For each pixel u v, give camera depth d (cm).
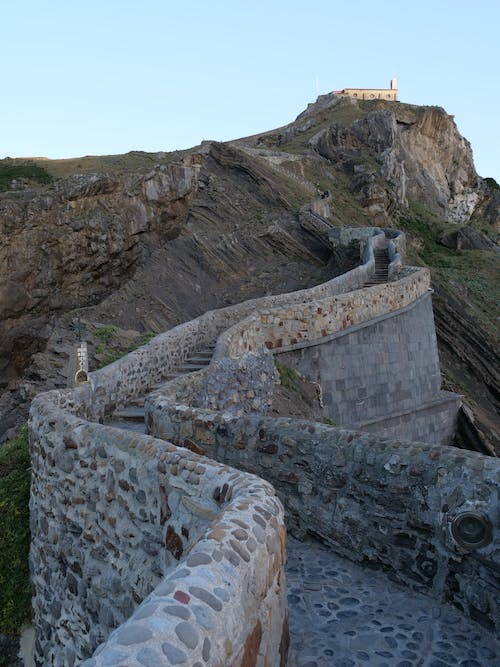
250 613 292
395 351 1798
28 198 3381
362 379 1619
